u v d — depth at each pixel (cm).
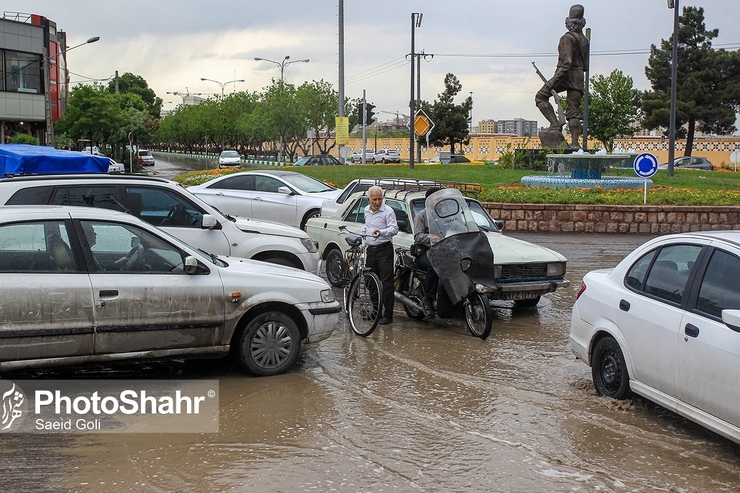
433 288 930
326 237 1238
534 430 587
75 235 651
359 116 3669
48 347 627
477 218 1168
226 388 682
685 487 488
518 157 3203
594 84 4875
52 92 6038
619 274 667
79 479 485
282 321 723
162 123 12525
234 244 987
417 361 786
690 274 585
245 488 474
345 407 633
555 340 894
